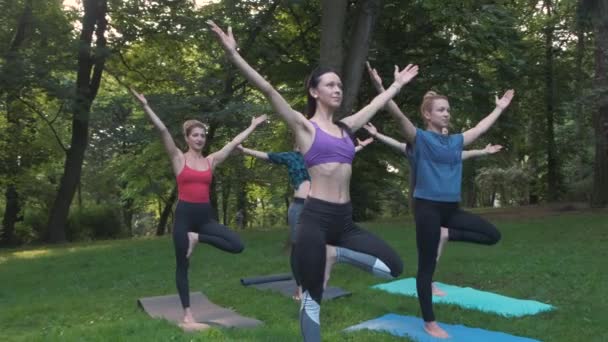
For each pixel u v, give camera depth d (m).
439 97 4.63
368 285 6.94
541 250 9.11
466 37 13.96
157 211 33.53
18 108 19.11
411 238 11.33
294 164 5.79
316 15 16.84
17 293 7.75
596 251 8.83
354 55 10.12
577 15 13.88
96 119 15.60
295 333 4.79
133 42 17.44
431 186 4.39
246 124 14.81
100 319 5.78
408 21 16.30
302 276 3.14
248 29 15.55
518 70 15.96
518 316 5.36
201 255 10.23
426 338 4.57
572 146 22.89
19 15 15.70
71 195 17.23
